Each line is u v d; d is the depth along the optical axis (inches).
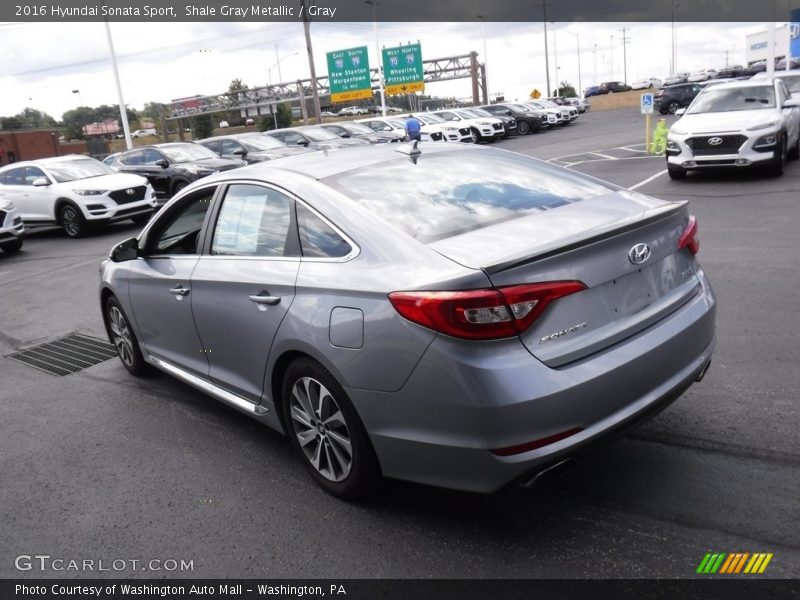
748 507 112.4
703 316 118.9
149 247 173.8
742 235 306.5
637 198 131.7
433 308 97.4
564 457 99.6
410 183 130.8
